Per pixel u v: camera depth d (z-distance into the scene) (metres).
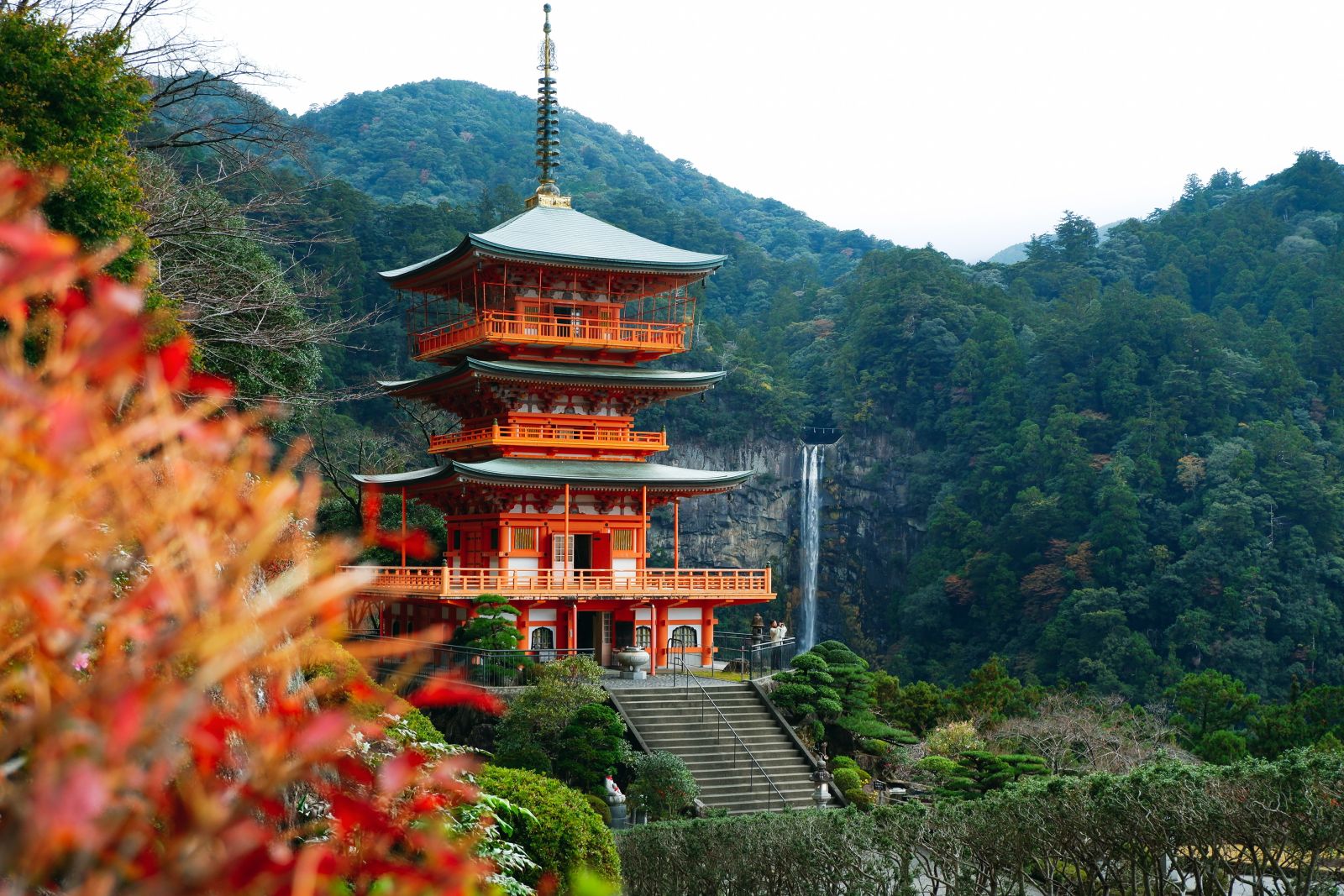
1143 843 22.05
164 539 2.79
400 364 131.25
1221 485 130.75
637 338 54.62
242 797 2.71
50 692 2.68
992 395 152.00
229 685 2.94
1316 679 120.19
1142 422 139.88
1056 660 125.62
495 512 52.28
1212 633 121.56
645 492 52.78
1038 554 135.62
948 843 24.95
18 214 2.61
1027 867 24.86
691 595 52.19
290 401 43.16
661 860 28.62
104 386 2.63
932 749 46.72
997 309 172.62
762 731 44.12
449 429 84.69
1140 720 50.88
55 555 2.58
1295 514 130.00
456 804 10.48
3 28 24.17
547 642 50.84
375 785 3.27
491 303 55.72
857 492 158.62
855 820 26.48
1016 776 39.03
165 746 2.53
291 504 3.02
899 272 175.62
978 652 135.38
